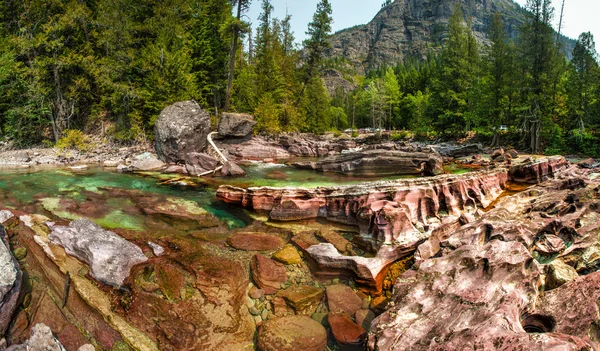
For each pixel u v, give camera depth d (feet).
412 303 16.46
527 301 15.40
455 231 24.06
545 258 23.20
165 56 89.25
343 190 33.50
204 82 105.09
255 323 18.58
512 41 123.24
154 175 55.98
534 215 28.81
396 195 31.71
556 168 50.80
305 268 24.45
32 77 85.35
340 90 384.27
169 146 68.39
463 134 138.31
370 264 22.38
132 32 97.96
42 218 29.78
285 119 137.49
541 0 95.66
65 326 17.39
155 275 22.04
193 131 69.82
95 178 52.39
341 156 64.95
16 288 18.54
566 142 91.86
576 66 105.29
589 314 14.02
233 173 56.65
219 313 19.08
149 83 89.81
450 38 142.41
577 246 22.94
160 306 19.27
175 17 102.94
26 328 17.12
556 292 16.25
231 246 27.66
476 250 18.56
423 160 60.70
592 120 93.20
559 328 14.08
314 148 99.30
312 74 149.07
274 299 20.45
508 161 67.31
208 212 36.09
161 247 26.11
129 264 22.30
